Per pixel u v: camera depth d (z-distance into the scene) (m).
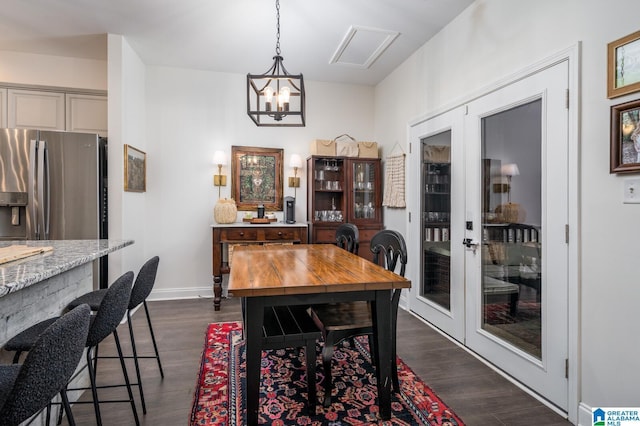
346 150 4.20
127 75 3.42
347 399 2.00
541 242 2.06
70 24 3.07
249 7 2.77
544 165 2.03
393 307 2.07
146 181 3.98
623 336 1.61
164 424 1.79
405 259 1.99
